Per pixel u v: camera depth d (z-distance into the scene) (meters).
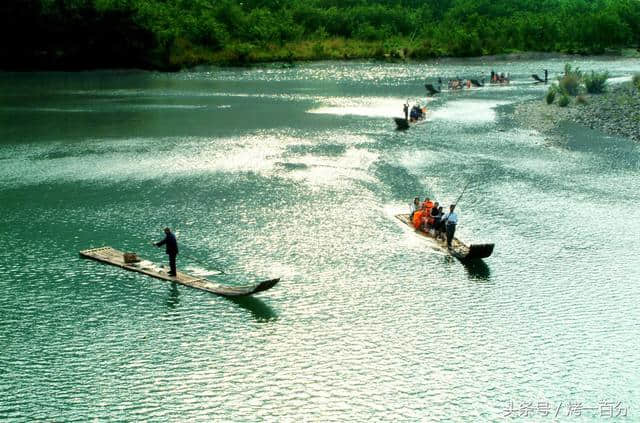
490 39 168.62
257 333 26.62
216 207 43.31
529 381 23.34
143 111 84.19
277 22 168.00
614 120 71.12
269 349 25.39
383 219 40.62
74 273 32.66
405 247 36.03
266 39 159.62
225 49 149.12
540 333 26.62
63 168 54.00
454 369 24.05
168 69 136.88
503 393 22.64
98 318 27.97
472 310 28.58
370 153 58.91
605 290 30.53
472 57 163.88
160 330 26.92
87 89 107.62
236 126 73.25
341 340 26.08
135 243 36.81
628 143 60.84
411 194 45.84
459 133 68.06
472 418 21.30
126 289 30.88
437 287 30.86
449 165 53.97
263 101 93.94
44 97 97.62
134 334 26.58
